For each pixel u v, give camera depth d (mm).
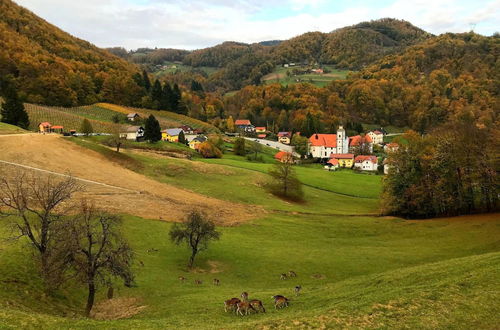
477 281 28859
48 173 77375
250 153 162875
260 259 50781
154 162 103875
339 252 53781
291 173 102625
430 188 77375
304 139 196000
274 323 23953
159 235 56094
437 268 35062
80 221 34594
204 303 33969
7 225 46156
